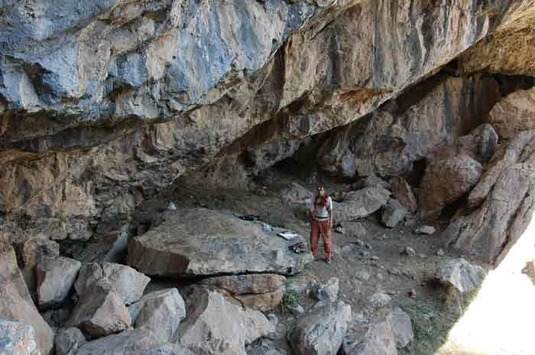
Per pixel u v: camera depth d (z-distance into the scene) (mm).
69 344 7812
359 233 14039
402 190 15625
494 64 16156
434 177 15211
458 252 13211
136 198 10859
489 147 15625
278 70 9281
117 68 5352
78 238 10148
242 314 9414
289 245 11523
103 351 7578
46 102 4742
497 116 16125
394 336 10102
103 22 4730
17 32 4172
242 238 11047
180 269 10039
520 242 12641
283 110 11188
